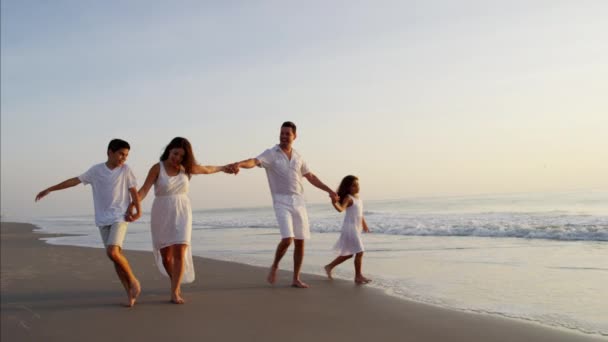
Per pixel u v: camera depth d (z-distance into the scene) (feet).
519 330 11.45
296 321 12.91
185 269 16.29
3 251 37.68
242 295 16.66
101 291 18.20
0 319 14.06
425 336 11.24
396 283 18.15
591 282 16.83
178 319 13.37
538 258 22.71
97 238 50.11
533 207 70.90
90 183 15.02
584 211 54.19
